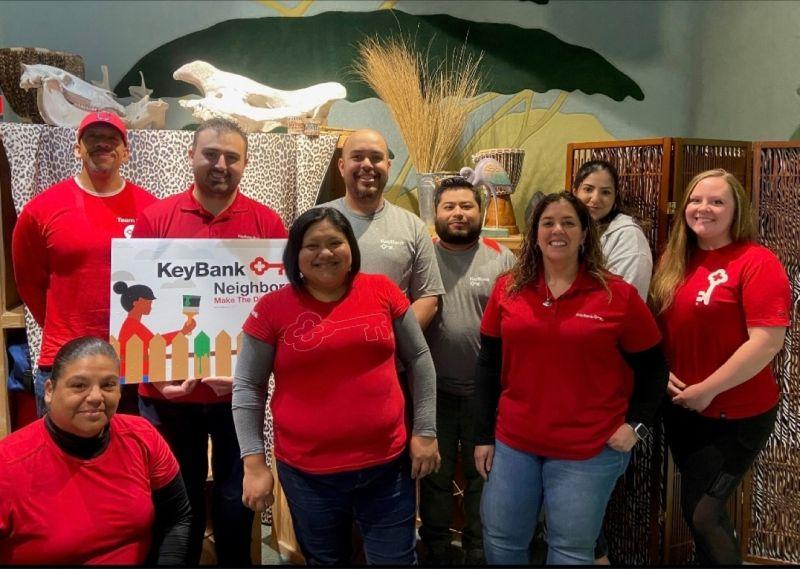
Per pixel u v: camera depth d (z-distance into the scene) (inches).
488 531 74.9
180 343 79.7
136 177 106.7
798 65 123.3
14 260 85.4
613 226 91.5
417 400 72.3
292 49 135.6
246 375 69.5
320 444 65.9
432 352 95.0
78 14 131.7
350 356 65.8
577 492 69.2
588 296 68.7
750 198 102.2
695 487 80.4
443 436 96.1
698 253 81.9
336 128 122.6
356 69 135.3
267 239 82.6
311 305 67.2
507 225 116.3
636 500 100.4
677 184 93.8
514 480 72.5
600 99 138.9
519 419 72.2
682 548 100.3
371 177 86.4
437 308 93.3
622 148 101.0
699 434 80.4
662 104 139.1
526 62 137.3
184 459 81.5
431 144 124.8
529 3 136.3
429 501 98.3
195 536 82.9
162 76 134.2
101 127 81.8
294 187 112.3
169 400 80.4
